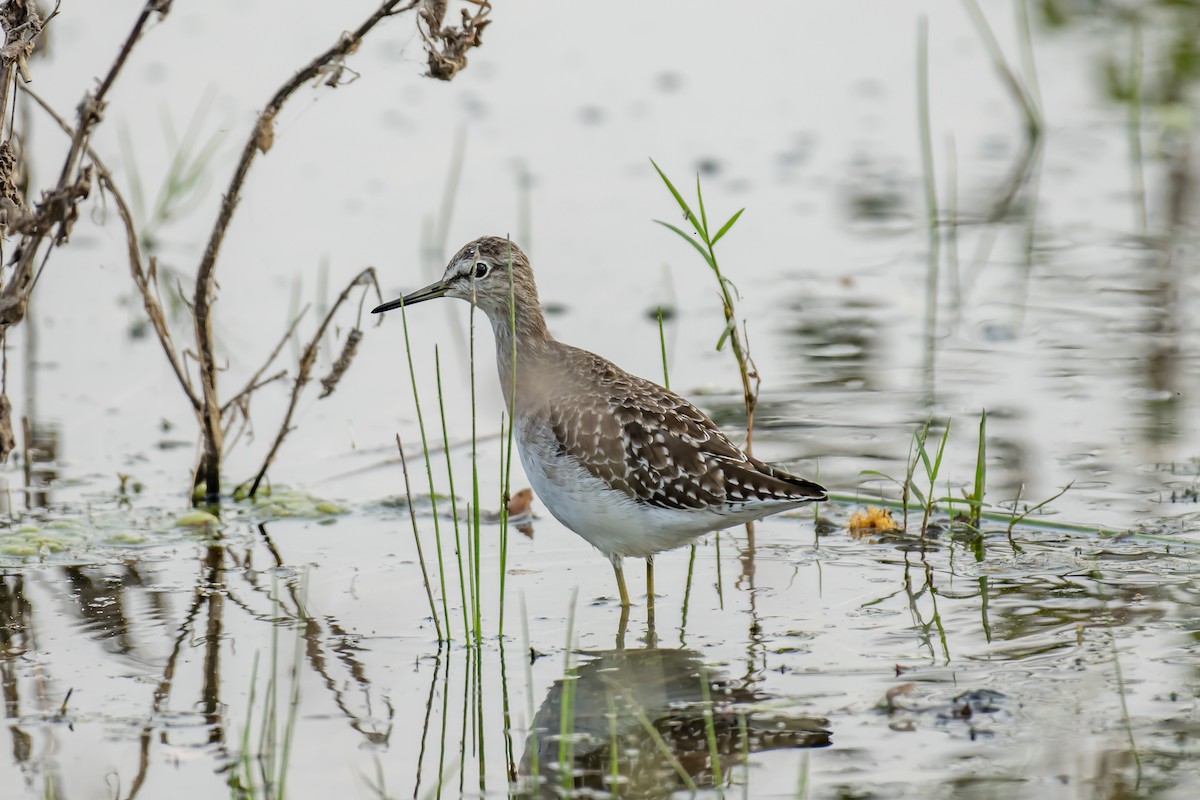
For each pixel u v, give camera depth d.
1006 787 8.15
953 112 23.14
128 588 11.37
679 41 26.11
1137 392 14.55
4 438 11.76
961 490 12.30
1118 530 11.80
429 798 8.38
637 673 9.87
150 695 9.60
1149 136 21.95
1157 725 8.73
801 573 11.52
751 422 12.43
